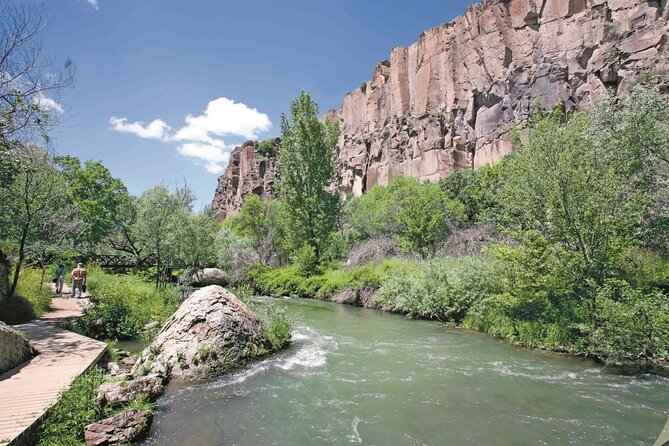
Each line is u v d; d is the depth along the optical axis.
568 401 7.84
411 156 64.56
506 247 13.66
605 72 41.47
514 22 52.44
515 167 13.90
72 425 6.12
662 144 13.04
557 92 45.00
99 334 13.40
